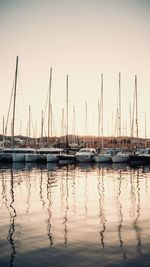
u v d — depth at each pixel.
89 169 45.28
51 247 10.62
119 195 22.77
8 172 40.12
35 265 9.08
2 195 22.53
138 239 11.53
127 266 8.96
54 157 56.00
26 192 24.02
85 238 11.70
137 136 61.31
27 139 79.31
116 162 55.53
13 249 10.43
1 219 14.91
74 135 87.19
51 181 31.09
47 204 19.08
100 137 67.75
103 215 15.92
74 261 9.36
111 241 11.28
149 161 54.28
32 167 48.38
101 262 9.26
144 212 16.67
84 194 23.20
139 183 29.81
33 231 12.71
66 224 13.95
